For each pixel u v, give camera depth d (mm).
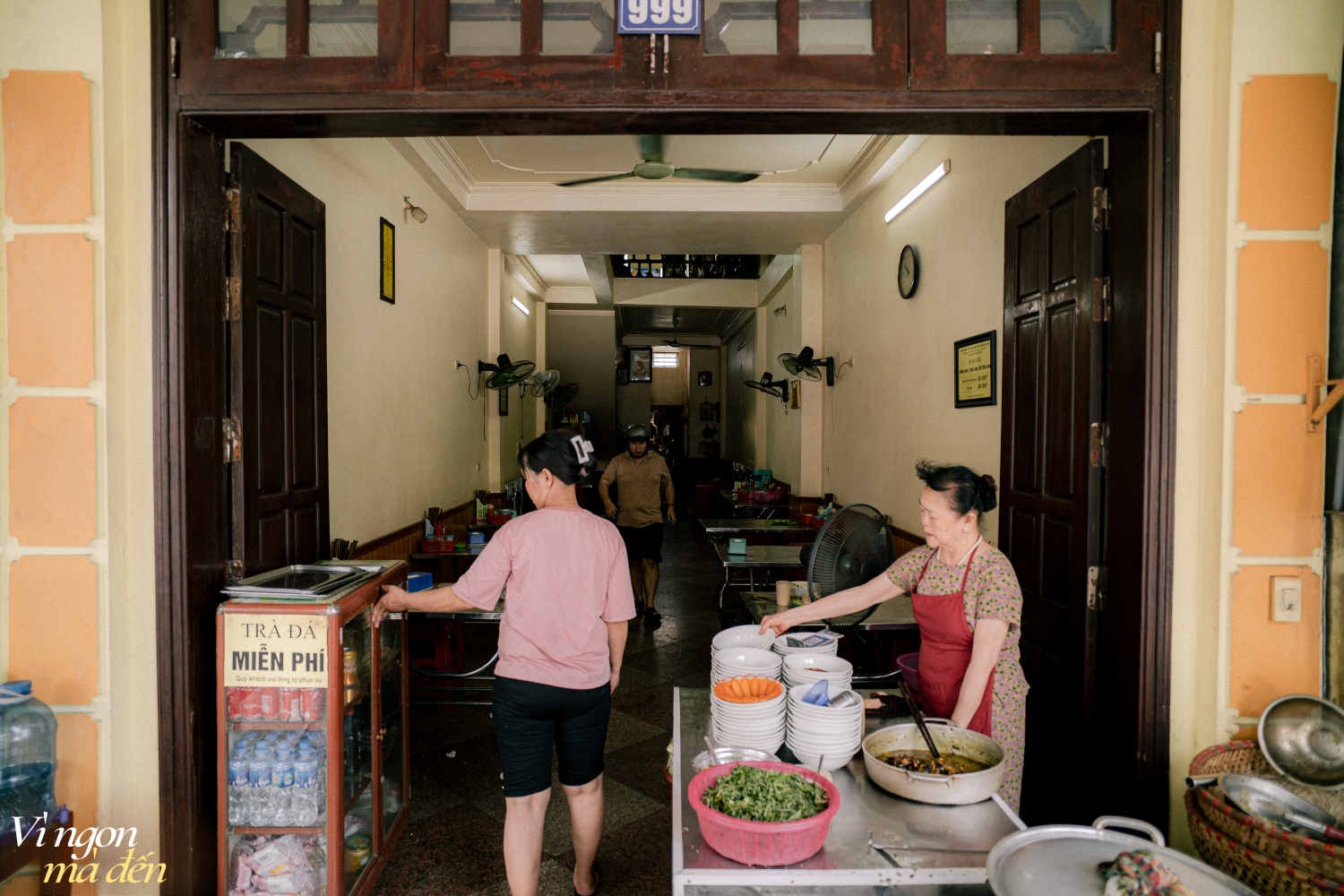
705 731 1953
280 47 1950
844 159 5250
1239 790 1648
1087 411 2211
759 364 10680
